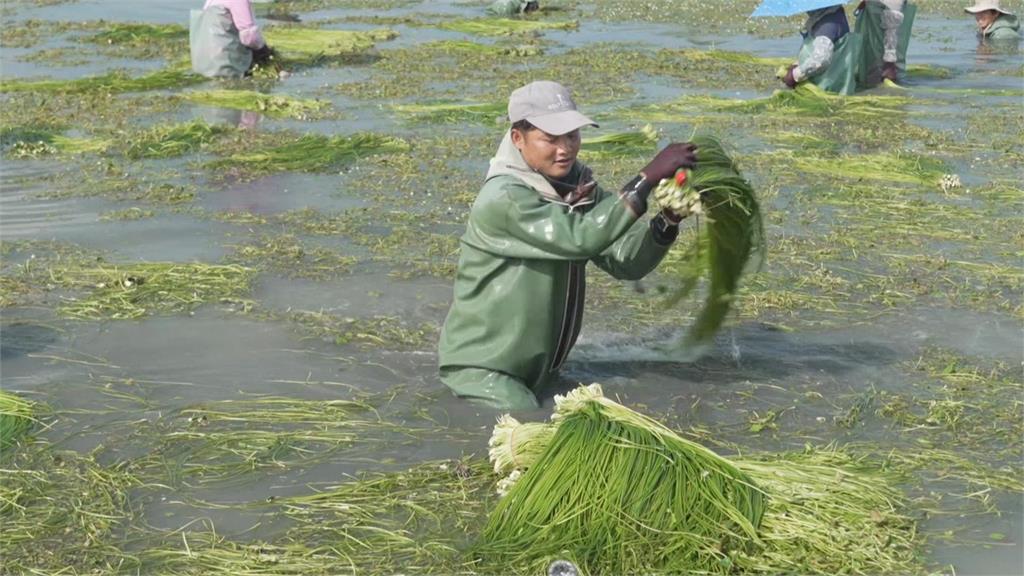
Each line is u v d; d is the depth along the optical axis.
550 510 5.30
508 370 6.83
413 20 24.09
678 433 6.47
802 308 8.50
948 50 20.89
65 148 13.18
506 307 6.69
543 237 6.44
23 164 12.54
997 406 6.88
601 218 6.37
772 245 9.88
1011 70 18.89
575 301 6.83
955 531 5.49
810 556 5.19
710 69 18.55
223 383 7.14
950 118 15.23
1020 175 12.34
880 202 11.23
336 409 6.76
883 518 5.42
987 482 5.94
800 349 7.75
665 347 7.80
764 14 15.89
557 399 5.80
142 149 13.02
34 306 8.41
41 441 6.38
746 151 13.28
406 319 8.22
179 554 5.26
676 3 27.30
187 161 12.76
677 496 5.30
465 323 6.84
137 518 5.61
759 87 17.23
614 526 5.24
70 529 5.50
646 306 8.57
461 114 14.95
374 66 18.86
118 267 9.18
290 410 6.74
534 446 5.84
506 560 5.19
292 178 12.07
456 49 20.27
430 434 6.46
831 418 6.70
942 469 6.08
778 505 5.43
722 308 7.36
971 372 7.34
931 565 5.20
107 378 7.20
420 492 5.81
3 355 7.54
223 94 15.92
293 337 7.87
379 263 9.41
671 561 5.13
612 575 5.08
